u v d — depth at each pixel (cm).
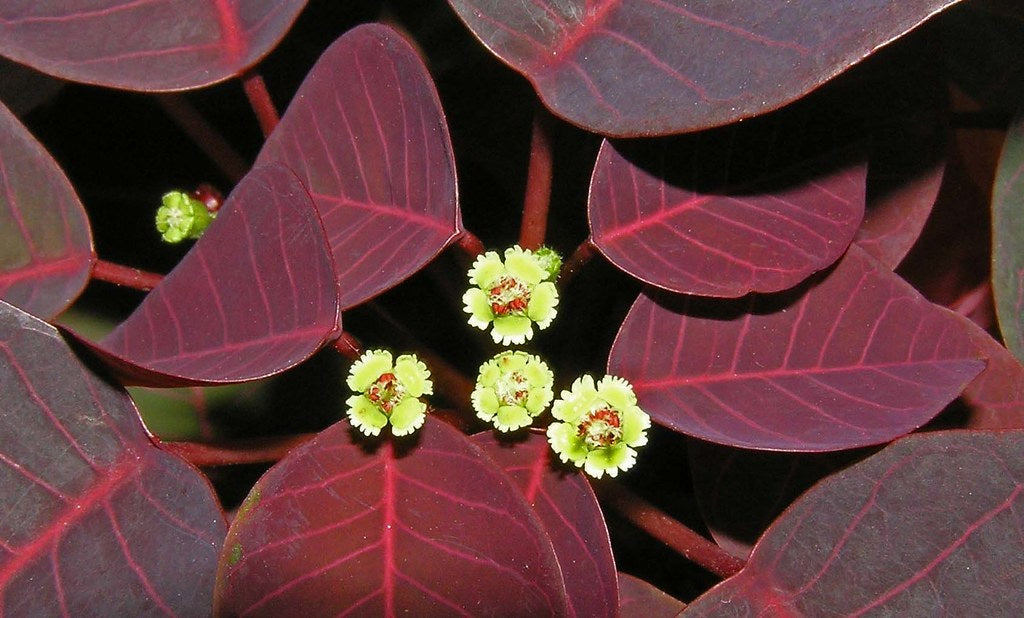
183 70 14
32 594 13
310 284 13
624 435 13
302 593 12
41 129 18
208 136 17
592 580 13
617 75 13
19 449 13
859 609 13
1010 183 15
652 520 14
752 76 12
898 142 15
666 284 13
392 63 13
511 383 13
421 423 13
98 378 13
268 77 18
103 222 18
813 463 14
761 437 13
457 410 15
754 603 13
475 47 18
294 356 12
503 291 13
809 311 14
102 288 17
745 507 14
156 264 18
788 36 12
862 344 13
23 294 14
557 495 13
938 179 15
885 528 13
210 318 13
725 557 14
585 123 13
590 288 17
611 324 17
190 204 16
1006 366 15
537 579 12
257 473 16
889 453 13
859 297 14
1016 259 15
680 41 13
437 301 18
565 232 18
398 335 16
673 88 13
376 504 13
